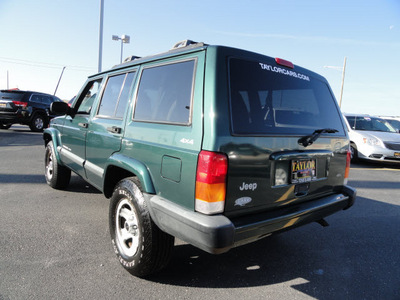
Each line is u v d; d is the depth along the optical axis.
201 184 1.98
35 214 3.87
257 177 2.19
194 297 2.36
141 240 2.39
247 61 2.33
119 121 2.96
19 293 2.29
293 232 3.79
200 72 2.17
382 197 5.57
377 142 8.62
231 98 2.12
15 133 12.86
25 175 5.84
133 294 2.35
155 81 2.63
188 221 2.01
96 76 3.79
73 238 3.25
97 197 4.66
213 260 2.95
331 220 4.27
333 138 2.87
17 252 2.89
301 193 2.57
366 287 2.61
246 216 2.18
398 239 3.66
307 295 2.46
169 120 2.34
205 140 2.00
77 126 3.86
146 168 2.45
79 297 2.28
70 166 4.19
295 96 2.67
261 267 2.87
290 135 2.42
